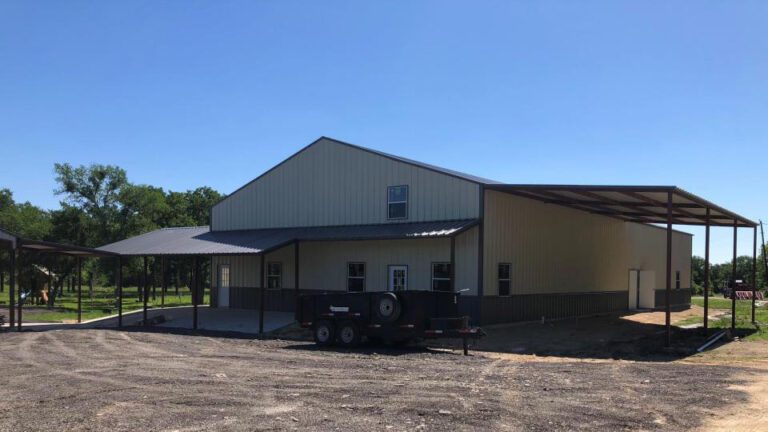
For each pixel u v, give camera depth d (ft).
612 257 97.19
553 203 78.59
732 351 52.13
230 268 94.43
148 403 28.45
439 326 50.08
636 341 58.90
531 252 75.56
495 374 37.73
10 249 72.90
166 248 83.46
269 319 78.43
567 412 26.53
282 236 80.28
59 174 170.19
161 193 218.59
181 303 139.54
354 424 24.49
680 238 120.98
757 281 224.33
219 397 29.84
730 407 27.61
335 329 54.90
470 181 68.08
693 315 95.96
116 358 45.75
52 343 57.41
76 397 29.99
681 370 39.78
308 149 85.92
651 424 24.52
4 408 27.61
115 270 177.27
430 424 24.52
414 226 71.00
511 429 23.71
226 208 96.02
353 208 79.82
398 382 34.32
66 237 167.32
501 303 69.51
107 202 174.91
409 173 74.13
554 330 67.92
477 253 66.69
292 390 31.73
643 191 56.24
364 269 76.64
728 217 71.92
